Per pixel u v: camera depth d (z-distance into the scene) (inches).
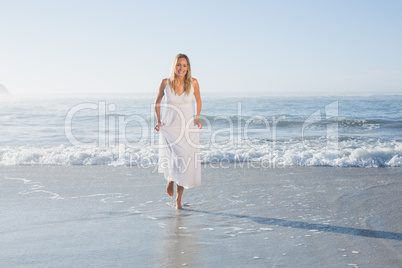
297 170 255.0
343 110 706.2
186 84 165.5
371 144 349.1
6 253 116.8
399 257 112.7
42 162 285.9
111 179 231.1
